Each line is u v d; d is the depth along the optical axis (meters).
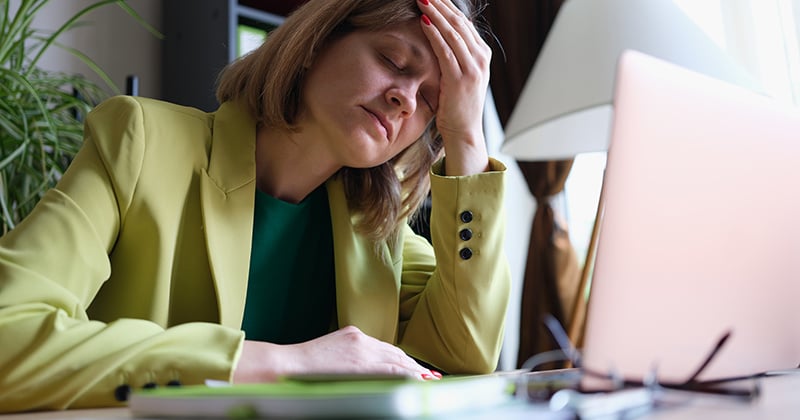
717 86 0.69
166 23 2.69
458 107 1.30
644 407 0.56
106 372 0.71
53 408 0.71
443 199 1.30
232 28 2.49
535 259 2.55
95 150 1.06
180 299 1.10
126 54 2.65
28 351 0.73
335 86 1.21
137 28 2.67
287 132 1.24
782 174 0.76
